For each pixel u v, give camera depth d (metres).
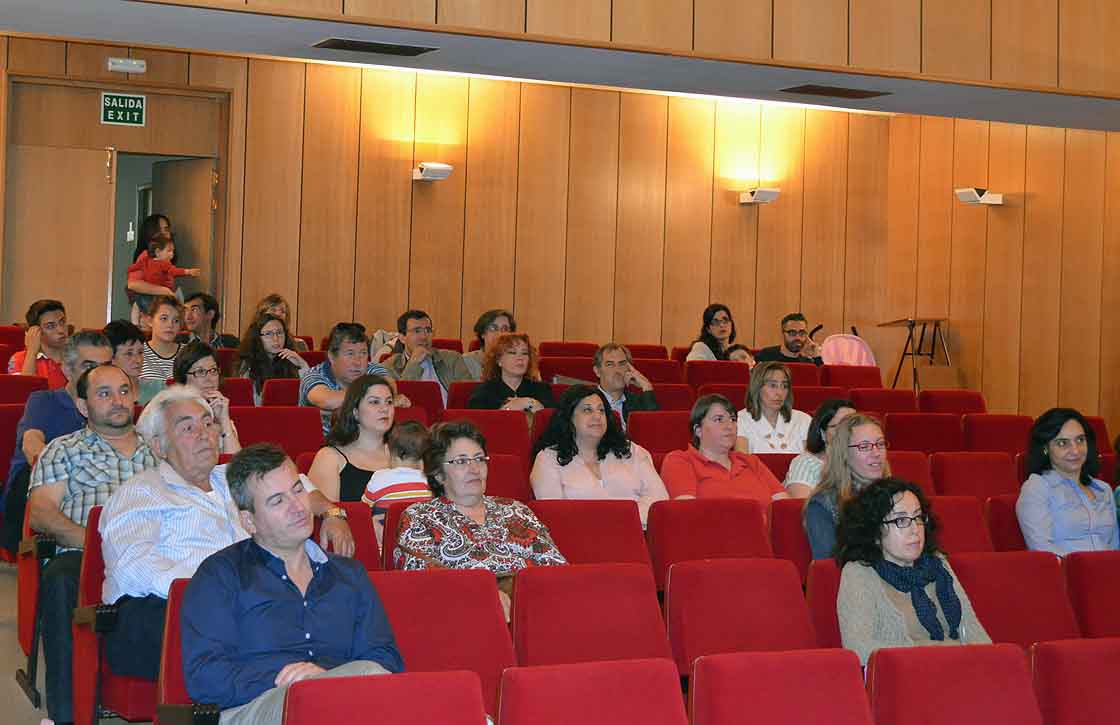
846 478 4.82
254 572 3.40
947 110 9.88
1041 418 5.52
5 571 6.28
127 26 7.63
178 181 12.08
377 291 12.55
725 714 3.10
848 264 14.43
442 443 4.41
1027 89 9.09
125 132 11.63
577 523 4.71
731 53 8.43
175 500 4.03
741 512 4.96
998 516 5.50
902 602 4.11
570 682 2.98
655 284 13.65
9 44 11.10
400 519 4.41
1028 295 12.34
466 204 12.90
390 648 3.49
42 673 4.77
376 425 5.09
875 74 8.77
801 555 5.05
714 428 5.74
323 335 12.34
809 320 14.30
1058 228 12.00
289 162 12.20
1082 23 9.20
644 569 3.98
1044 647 3.48
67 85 11.43
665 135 13.70
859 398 8.73
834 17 8.67
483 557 4.34
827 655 3.22
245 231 12.04
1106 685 3.47
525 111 13.13
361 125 12.49
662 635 3.92
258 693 3.25
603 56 8.40
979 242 13.03
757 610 4.09
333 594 3.47
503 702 2.95
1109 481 6.44
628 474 5.57
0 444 5.88
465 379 8.26
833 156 14.38
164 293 10.96
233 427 5.51
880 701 3.28
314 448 6.11
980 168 13.05
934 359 13.45
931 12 8.88
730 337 10.27
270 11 7.27
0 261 11.10
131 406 4.66
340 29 7.67
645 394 7.44
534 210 13.16
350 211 12.45
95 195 11.51
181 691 3.34
